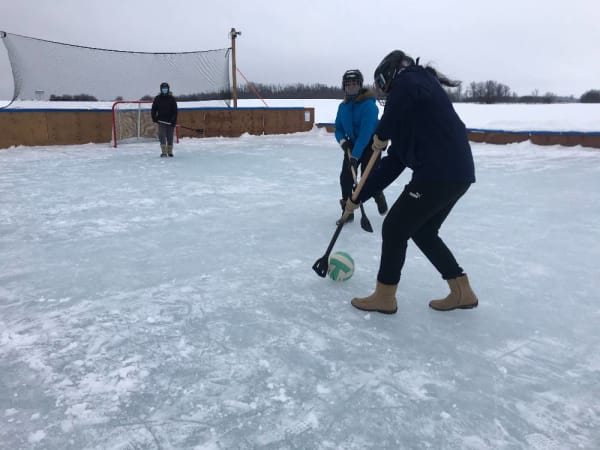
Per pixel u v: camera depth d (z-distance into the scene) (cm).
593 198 502
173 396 164
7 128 980
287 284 267
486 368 184
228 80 1350
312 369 182
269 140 1230
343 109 391
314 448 140
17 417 152
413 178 210
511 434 147
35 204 461
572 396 167
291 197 504
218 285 264
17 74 1041
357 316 228
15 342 200
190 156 868
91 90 1133
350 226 393
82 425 149
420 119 199
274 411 157
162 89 825
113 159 813
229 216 420
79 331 210
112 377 175
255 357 190
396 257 221
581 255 321
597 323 224
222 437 144
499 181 609
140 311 231
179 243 341
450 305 232
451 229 386
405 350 197
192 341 202
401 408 159
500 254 324
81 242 342
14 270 286
